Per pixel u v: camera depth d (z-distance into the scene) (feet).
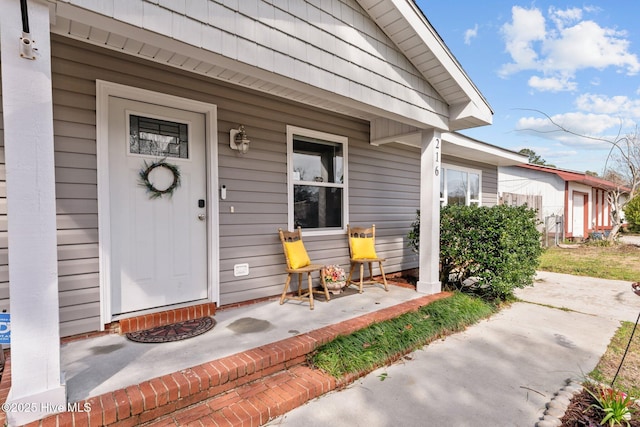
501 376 8.95
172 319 10.56
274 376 8.32
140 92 10.14
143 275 10.54
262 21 8.32
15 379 5.61
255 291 12.94
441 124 14.20
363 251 15.72
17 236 5.57
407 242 20.11
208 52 7.47
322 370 8.59
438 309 12.59
